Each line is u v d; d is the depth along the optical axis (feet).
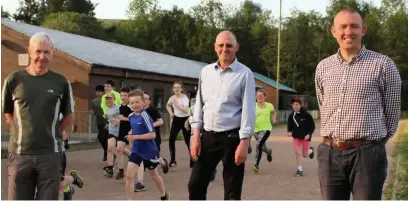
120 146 33.35
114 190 29.63
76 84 81.00
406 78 237.04
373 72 14.82
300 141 37.55
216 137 18.30
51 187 17.11
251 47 259.19
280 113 152.97
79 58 80.69
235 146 18.20
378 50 239.91
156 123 32.32
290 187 31.89
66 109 17.89
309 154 42.19
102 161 43.73
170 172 37.73
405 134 84.33
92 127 62.44
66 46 88.28
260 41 258.98
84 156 47.78
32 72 17.39
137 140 24.58
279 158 49.37
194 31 249.34
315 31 243.60
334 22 15.66
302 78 231.30
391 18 245.86
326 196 15.60
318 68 15.99
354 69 15.06
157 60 119.75
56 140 17.40
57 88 17.35
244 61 257.75
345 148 15.08
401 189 30.45
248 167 42.04
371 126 14.75
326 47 236.02
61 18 224.74
